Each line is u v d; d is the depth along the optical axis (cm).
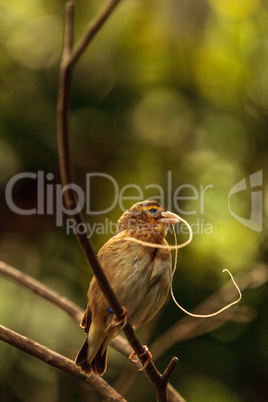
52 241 1198
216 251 1162
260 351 1165
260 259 1169
